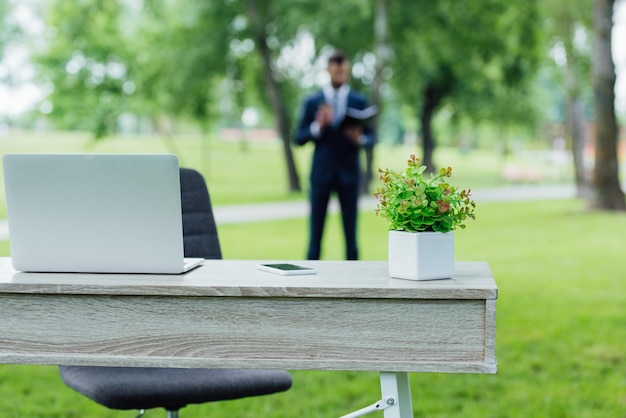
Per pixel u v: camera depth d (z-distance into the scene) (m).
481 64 20.44
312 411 3.71
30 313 1.96
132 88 26.70
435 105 25.72
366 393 3.95
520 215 14.00
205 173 30.88
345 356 1.89
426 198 1.99
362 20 18.62
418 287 1.85
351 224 6.09
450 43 18.77
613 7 13.98
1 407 3.79
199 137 45.22
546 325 5.36
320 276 2.04
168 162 2.01
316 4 19.16
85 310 1.94
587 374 4.24
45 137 37.94
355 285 1.88
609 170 14.29
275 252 9.20
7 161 2.05
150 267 2.06
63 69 26.70
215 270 2.16
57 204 2.06
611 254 8.95
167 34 21.12
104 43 25.80
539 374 4.27
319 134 5.97
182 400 2.41
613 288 6.79
